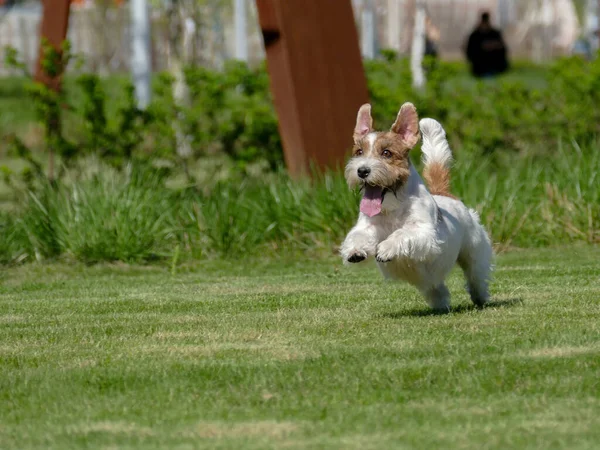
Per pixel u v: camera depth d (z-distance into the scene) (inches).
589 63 735.1
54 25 702.5
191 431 237.1
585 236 583.2
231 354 314.3
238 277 506.6
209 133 665.6
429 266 352.5
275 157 674.8
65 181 653.9
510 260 532.4
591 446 217.8
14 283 506.9
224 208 593.0
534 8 2608.3
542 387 263.1
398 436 227.9
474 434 228.1
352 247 346.3
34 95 644.7
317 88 617.6
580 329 331.9
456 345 312.5
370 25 1553.9
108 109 738.8
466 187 592.1
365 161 342.6
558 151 663.1
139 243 562.3
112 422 247.1
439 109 693.9
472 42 1577.3
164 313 400.5
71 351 329.4
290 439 228.5
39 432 241.0
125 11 2080.5
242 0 1462.8
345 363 294.4
